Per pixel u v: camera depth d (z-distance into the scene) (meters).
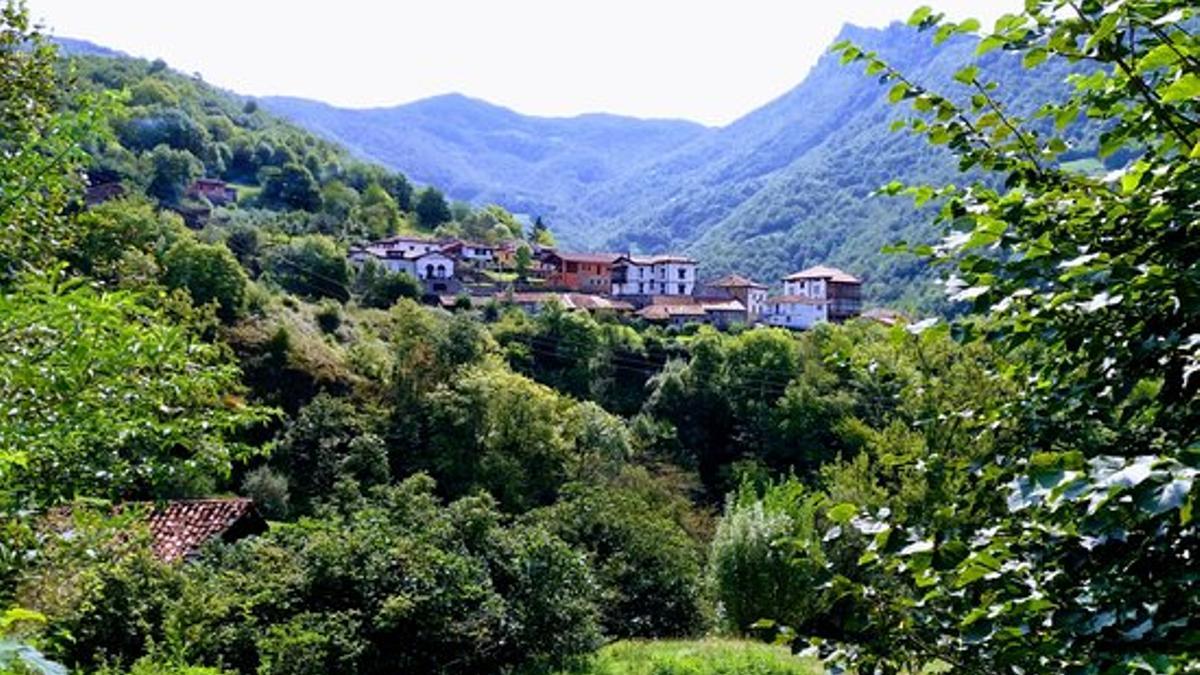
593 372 50.75
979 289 2.24
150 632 9.93
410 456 35.97
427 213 109.38
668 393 44.59
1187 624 1.78
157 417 4.88
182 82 115.00
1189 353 2.07
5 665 1.47
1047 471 1.68
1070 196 2.28
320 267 57.12
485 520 15.47
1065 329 2.23
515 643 14.34
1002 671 2.25
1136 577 1.88
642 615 18.06
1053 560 2.06
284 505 30.67
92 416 4.14
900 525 2.49
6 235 5.17
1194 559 1.81
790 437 38.81
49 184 4.90
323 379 39.31
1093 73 2.45
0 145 5.23
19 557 4.59
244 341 38.94
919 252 2.49
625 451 37.59
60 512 5.61
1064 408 2.45
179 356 4.69
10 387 3.86
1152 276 1.89
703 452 43.06
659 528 19.09
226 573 12.76
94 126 4.82
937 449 2.90
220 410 5.29
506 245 99.62
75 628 8.78
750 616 17.53
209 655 10.77
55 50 7.23
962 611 2.29
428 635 13.23
